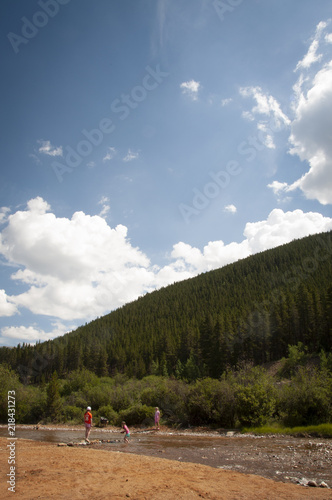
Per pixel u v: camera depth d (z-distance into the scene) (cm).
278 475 929
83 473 880
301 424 2167
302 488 770
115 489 722
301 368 2512
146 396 3325
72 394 4281
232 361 6956
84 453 1245
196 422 2600
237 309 9600
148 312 15025
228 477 875
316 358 5978
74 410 3534
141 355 9094
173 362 8325
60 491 698
